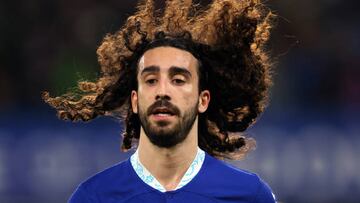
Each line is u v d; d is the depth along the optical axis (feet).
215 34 29.37
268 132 78.33
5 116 81.05
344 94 97.40
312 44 100.22
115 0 102.58
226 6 29.50
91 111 31.14
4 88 98.32
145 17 29.76
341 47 100.58
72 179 75.25
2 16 101.30
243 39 29.63
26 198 74.43
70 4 102.58
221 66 29.22
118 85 29.86
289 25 100.37
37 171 75.25
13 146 76.23
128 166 26.99
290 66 97.25
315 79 97.09
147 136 26.37
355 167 76.43
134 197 26.53
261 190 27.32
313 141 77.77
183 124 26.22
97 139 76.23
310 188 75.87
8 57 99.76
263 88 30.71
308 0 102.42
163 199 26.43
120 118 30.68
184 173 26.78
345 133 78.69
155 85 26.30
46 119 80.07
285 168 76.13
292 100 94.73
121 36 30.01
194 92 26.61
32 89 98.73
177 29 28.68
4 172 74.95
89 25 101.30
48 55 100.42
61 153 75.92
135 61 28.17
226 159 31.12
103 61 30.55
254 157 75.92
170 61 26.43
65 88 97.50
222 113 29.94
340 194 75.66
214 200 26.73
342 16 103.24
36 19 101.86
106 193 26.78
